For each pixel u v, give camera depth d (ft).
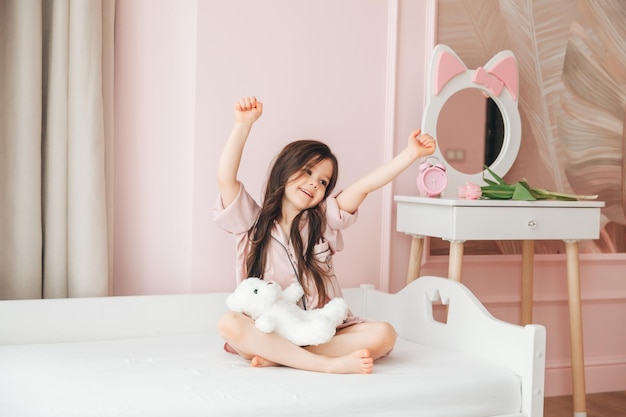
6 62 6.98
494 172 9.01
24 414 4.77
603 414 8.91
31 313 6.76
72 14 7.08
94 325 7.01
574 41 9.73
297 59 8.19
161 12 7.85
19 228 6.95
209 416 5.03
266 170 8.13
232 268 7.98
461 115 8.84
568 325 9.81
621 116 9.90
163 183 7.93
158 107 7.88
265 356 6.06
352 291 8.11
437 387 5.82
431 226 7.89
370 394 5.54
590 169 9.84
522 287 9.28
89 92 7.13
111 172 7.49
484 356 6.60
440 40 8.95
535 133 9.52
